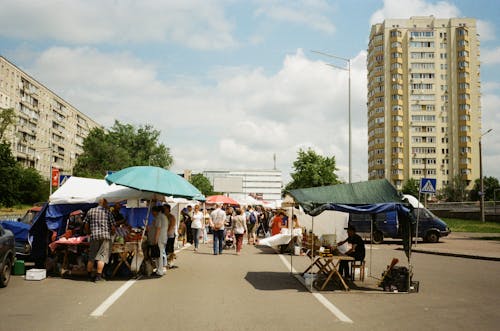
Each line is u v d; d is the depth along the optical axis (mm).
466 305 9422
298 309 8688
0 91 83500
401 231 11633
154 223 12930
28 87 94188
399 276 11086
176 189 12977
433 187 22375
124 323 7223
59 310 8172
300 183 56781
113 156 86250
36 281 11664
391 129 104750
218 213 19922
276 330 6992
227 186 73812
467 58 104250
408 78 104500
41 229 13742
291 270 13891
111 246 12141
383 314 8422
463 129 103562
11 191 59188
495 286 12023
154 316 7750
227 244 23359
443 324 7684
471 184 103688
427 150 103875
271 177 76312
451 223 47344
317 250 11750
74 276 12641
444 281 12844
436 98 104312
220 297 9703
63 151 113875
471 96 104625
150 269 12797
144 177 12828
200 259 17656
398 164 103312
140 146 88938
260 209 40531
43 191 74438
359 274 13375
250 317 7848
